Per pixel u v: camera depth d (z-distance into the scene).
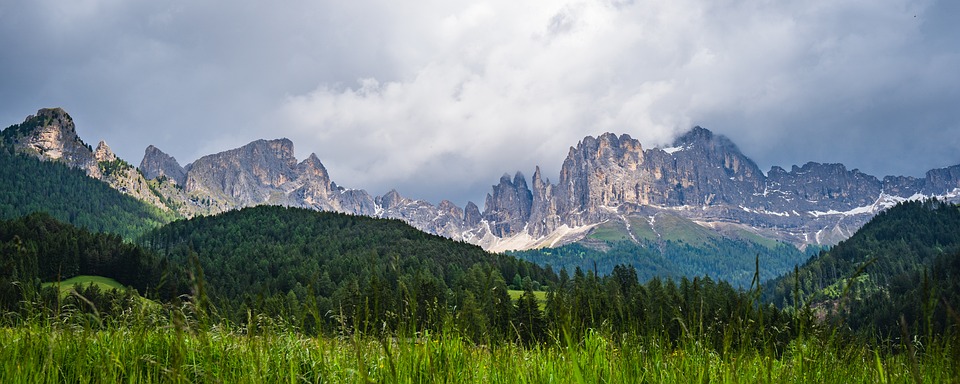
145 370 7.18
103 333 7.54
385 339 6.28
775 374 5.79
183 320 5.34
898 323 4.77
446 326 6.84
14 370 6.88
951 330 4.52
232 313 7.14
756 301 5.63
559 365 6.91
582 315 7.14
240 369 6.57
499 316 7.18
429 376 6.33
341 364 6.82
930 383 4.98
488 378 6.84
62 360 7.43
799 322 5.85
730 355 6.02
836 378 5.76
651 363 6.56
